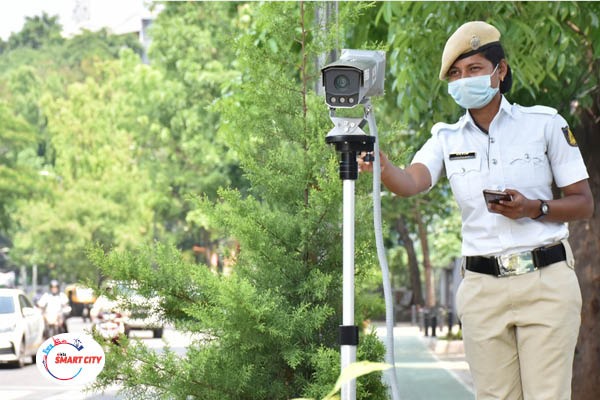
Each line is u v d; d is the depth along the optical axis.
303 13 8.62
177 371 7.41
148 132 64.44
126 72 60.69
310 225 7.87
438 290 100.06
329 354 7.21
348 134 6.10
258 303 7.38
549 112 6.44
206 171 62.19
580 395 14.12
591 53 13.88
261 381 7.55
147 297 7.68
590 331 14.12
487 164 6.41
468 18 12.26
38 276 144.50
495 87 6.35
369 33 14.68
